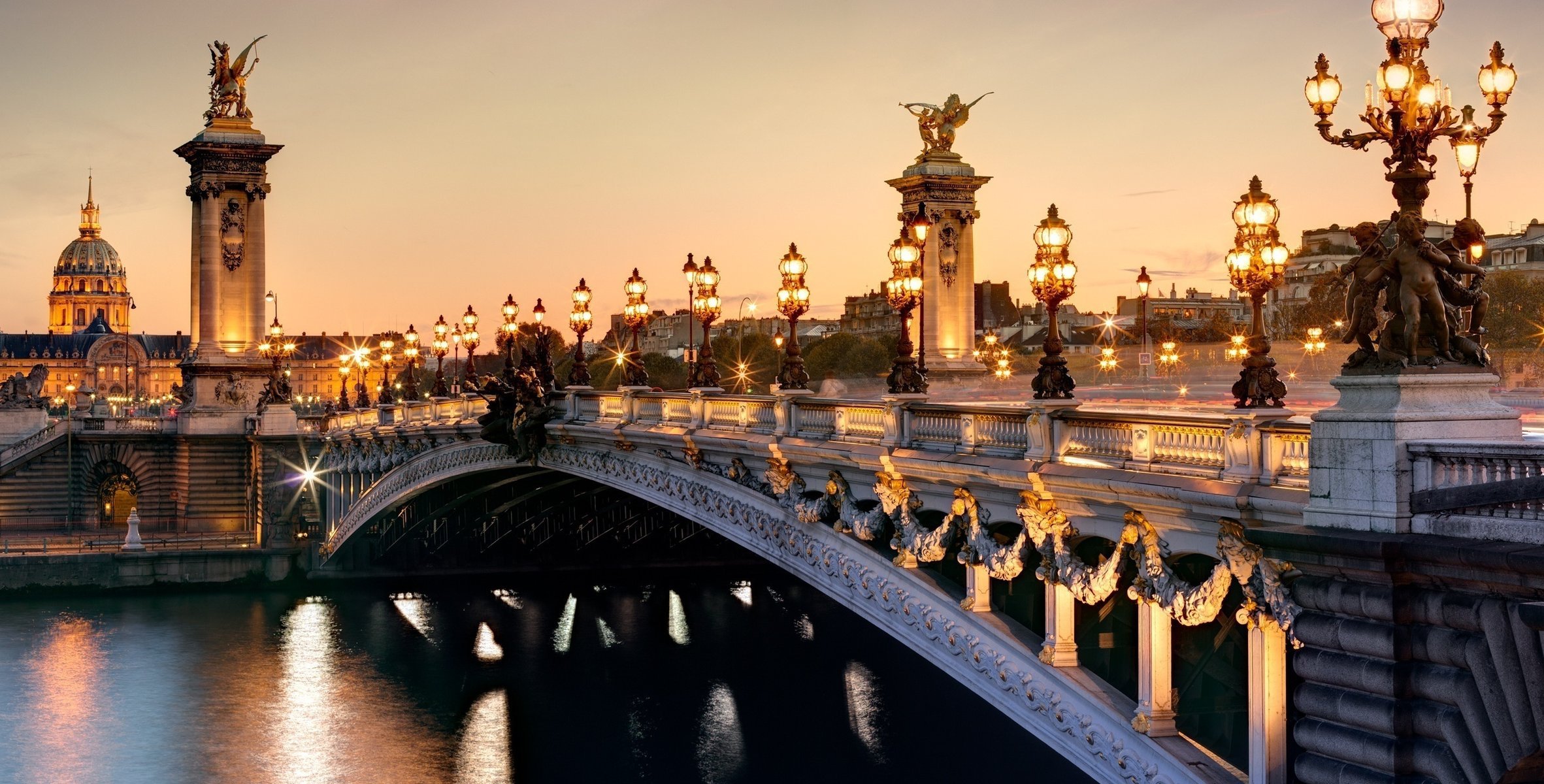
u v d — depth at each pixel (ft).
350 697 253.03
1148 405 152.66
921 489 128.67
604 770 207.62
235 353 425.28
